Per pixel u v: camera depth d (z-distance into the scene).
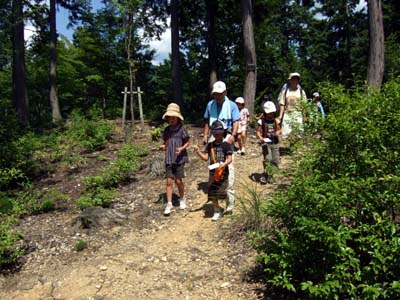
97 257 5.70
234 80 26.67
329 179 4.05
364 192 3.74
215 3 21.38
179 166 6.84
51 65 19.86
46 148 11.70
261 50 26.09
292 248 3.99
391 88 4.20
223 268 5.13
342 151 4.13
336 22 35.12
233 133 6.52
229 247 5.56
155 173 8.67
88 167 9.99
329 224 3.71
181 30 24.30
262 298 4.41
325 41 35.69
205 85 28.88
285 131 7.99
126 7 14.29
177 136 6.86
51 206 7.67
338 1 34.41
